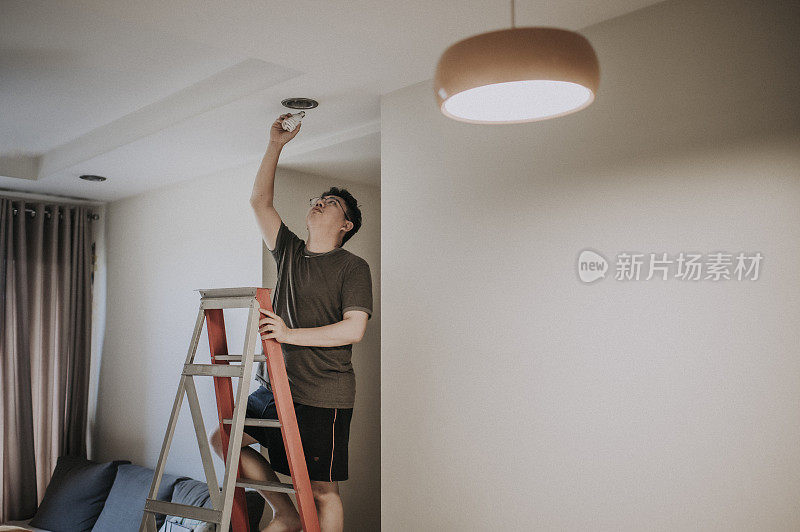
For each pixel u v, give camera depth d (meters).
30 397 4.46
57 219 4.73
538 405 2.22
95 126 3.71
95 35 2.59
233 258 3.86
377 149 3.40
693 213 1.91
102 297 4.98
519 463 2.26
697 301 1.88
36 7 2.35
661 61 2.00
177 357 4.19
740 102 1.83
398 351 2.69
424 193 2.64
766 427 1.74
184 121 3.14
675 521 1.89
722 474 1.81
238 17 2.11
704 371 1.86
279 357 2.52
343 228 3.25
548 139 2.26
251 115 3.06
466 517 2.40
